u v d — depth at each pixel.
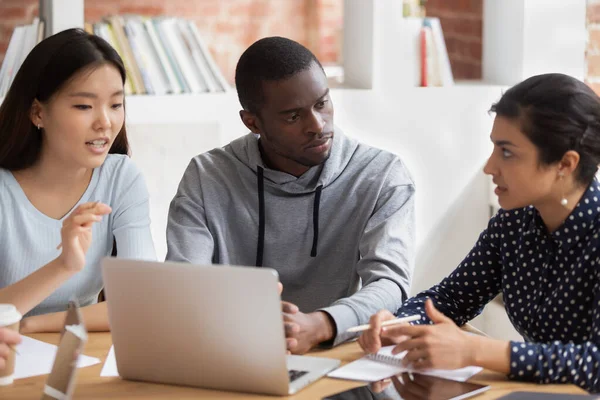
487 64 4.00
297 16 5.85
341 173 2.43
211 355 1.68
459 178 3.81
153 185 3.60
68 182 2.35
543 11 3.72
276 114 2.22
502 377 1.76
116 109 2.25
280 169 2.42
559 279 1.93
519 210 2.03
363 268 2.27
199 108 3.61
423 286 3.85
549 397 1.59
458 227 3.84
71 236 1.98
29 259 2.33
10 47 3.51
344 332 1.97
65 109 2.20
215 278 1.62
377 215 2.35
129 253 2.36
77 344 1.60
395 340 1.93
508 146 1.83
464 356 1.74
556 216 1.90
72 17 3.46
